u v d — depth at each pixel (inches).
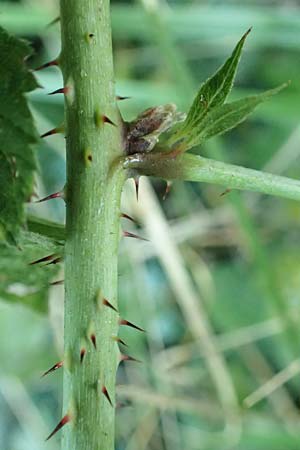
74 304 8.3
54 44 15.9
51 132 8.2
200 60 18.3
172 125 8.2
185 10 15.4
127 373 16.3
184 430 16.3
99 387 8.3
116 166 8.1
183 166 8.2
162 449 16.2
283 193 8.3
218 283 17.2
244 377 16.5
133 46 17.4
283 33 15.3
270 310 15.6
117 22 15.1
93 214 8.2
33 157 8.1
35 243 8.3
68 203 8.2
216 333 17.0
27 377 15.9
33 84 8.1
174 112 8.2
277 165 16.8
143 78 17.7
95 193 8.2
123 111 15.6
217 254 17.5
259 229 17.7
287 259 17.3
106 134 8.1
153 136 8.2
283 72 17.7
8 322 15.8
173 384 16.5
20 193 8.0
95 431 8.3
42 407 16.7
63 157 16.8
